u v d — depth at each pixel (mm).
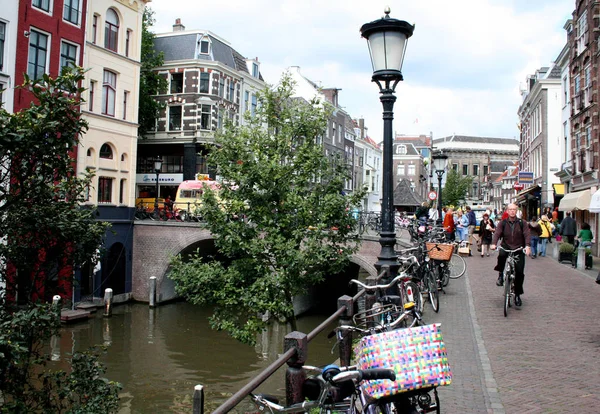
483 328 8656
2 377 7059
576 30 28406
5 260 7844
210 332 23469
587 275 15492
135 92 30078
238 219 13289
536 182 40906
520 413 4957
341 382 3223
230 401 2836
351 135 55594
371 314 6125
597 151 24969
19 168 7324
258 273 12812
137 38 30109
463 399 5352
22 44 22406
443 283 12438
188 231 29109
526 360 6801
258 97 13961
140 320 25359
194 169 36812
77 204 8383
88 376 7914
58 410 7805
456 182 62438
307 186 13586
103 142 27875
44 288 8219
